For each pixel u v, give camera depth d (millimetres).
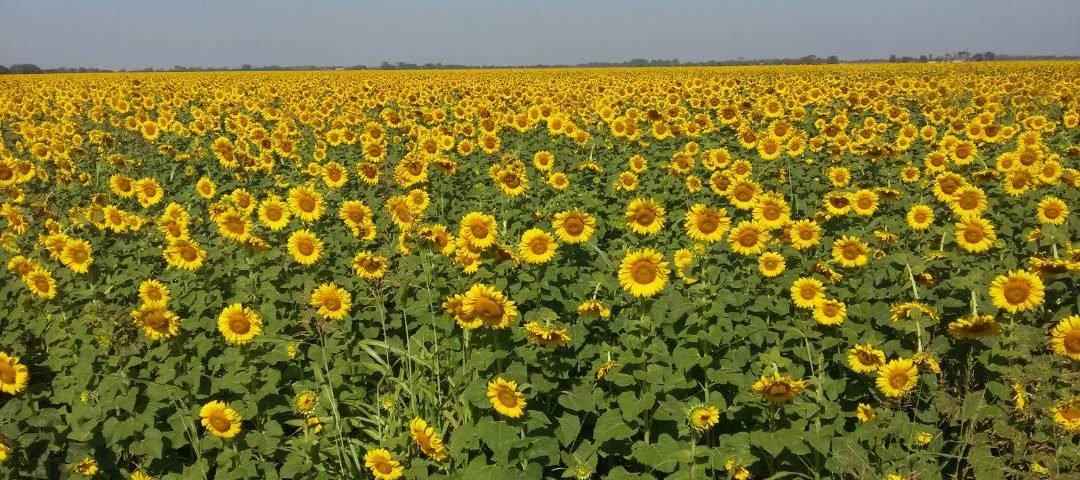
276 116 21234
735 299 5387
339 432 4875
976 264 6480
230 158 12641
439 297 5965
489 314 4828
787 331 5383
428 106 23562
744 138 13680
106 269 7363
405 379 5453
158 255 7859
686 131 15203
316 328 6074
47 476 4438
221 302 6051
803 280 5656
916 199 9484
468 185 11461
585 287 6102
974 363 5199
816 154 13125
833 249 6508
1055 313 5348
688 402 4715
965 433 4859
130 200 11117
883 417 4668
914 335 5602
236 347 5430
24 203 10891
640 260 5117
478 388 4648
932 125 16828
